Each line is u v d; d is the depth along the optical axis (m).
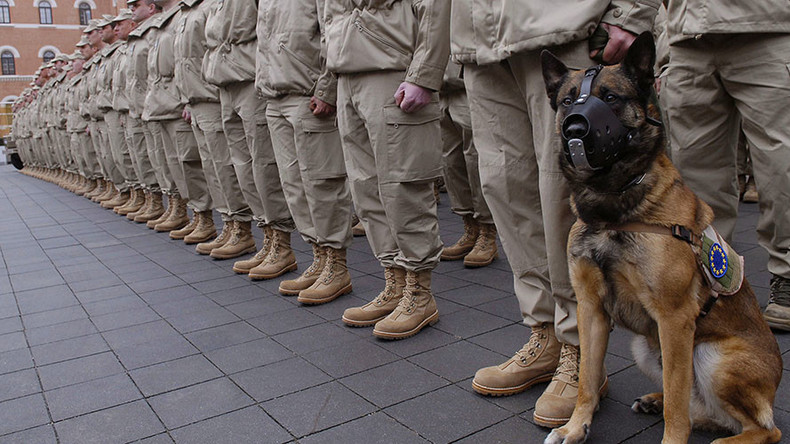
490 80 2.57
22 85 43.12
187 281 5.15
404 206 3.39
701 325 2.11
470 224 5.27
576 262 2.16
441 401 2.67
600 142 1.88
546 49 2.27
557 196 2.34
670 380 1.98
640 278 1.99
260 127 4.84
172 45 6.35
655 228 1.97
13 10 42.44
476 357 3.12
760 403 2.04
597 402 2.30
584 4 2.15
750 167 6.56
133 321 4.11
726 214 3.48
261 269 5.03
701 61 3.11
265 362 3.24
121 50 8.48
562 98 2.10
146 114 6.78
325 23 3.59
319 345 3.45
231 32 4.73
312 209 4.21
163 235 7.60
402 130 3.32
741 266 2.23
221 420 2.62
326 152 4.12
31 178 20.14
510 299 4.04
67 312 4.41
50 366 3.36
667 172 2.05
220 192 6.07
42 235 8.19
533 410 2.55
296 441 2.40
